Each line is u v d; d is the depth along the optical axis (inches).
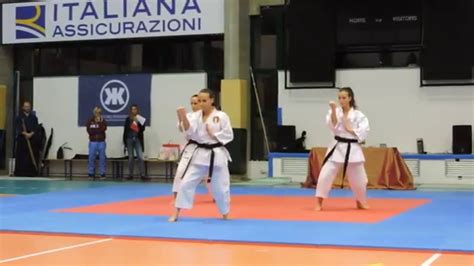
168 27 674.2
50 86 742.5
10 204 420.5
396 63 626.5
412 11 611.8
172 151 679.1
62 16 715.4
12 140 756.0
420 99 616.1
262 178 650.8
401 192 522.3
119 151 715.4
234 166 646.5
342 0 630.5
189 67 692.7
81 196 482.6
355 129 369.1
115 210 381.7
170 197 475.5
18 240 266.5
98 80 724.0
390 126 625.6
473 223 314.0
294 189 551.2
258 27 674.8
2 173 740.7
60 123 738.2
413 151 617.9
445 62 599.5
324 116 641.6
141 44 709.9
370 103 631.8
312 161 577.0
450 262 211.8
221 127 323.9
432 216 345.4
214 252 233.6
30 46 751.7
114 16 693.9
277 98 663.1
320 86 641.0
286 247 243.1
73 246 249.6
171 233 280.4
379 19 622.5
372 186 558.9
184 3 668.1
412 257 221.3
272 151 661.3
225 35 652.1
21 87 756.6
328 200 442.0
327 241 254.4
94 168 693.9
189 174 323.6
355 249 237.9
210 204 413.4
